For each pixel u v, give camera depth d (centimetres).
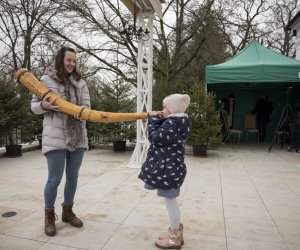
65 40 1298
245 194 443
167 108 263
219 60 1670
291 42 2014
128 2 573
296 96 1088
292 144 890
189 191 454
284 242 288
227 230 314
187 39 1454
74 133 287
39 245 273
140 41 624
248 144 1025
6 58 1369
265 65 818
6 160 685
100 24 1295
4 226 312
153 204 386
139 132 624
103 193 432
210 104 759
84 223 323
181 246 276
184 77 1631
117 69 1361
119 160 695
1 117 673
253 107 1126
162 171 255
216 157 760
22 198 404
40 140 848
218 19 1411
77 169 307
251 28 1747
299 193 452
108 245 276
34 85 273
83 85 307
